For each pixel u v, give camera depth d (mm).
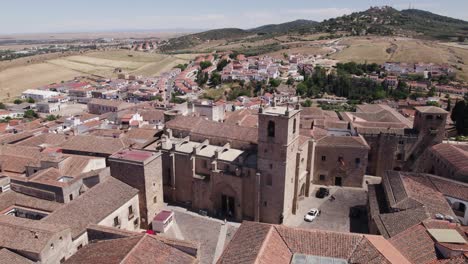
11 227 47750
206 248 61438
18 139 101250
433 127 88312
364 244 43094
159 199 71375
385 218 57438
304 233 45250
